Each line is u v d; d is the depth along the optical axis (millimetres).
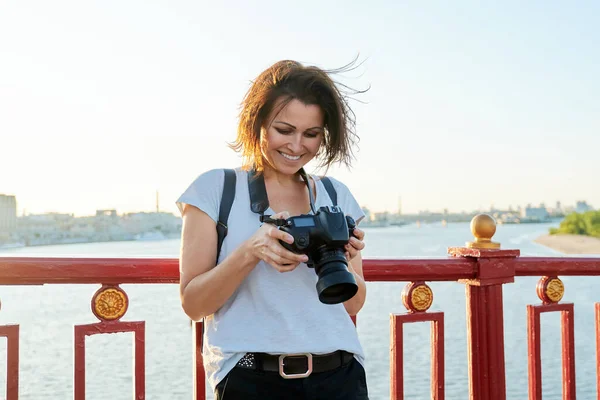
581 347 11320
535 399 2559
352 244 1533
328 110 1607
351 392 1610
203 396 1996
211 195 1608
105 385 7273
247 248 1463
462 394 8047
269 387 1528
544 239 90438
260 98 1585
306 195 1734
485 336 2428
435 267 2340
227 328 1556
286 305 1560
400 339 2311
